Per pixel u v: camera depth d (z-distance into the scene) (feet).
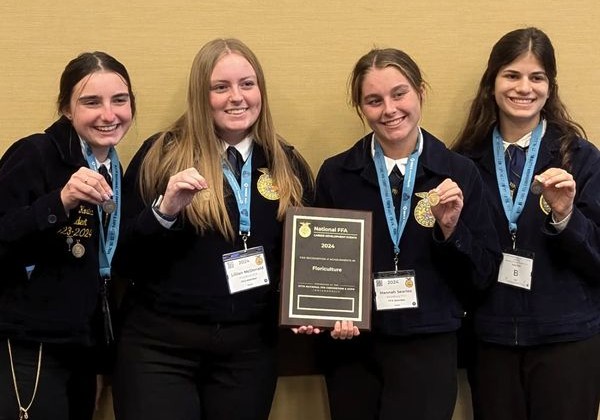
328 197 7.23
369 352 6.96
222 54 6.64
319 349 7.61
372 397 7.04
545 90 7.23
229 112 6.65
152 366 6.59
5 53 7.82
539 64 7.18
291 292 6.69
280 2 8.11
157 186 6.72
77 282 6.44
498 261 6.97
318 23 8.20
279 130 8.29
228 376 6.77
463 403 8.79
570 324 6.94
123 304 7.08
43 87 7.90
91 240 6.54
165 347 6.60
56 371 6.54
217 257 6.57
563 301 7.00
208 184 6.57
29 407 6.36
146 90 8.02
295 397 8.58
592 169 7.15
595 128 8.70
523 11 8.48
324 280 6.72
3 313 6.37
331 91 8.30
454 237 6.51
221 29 8.05
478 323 7.29
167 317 6.60
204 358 6.73
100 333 6.91
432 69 8.43
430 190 6.73
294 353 8.46
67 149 6.50
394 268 6.84
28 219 5.95
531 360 7.17
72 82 6.47
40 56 7.86
